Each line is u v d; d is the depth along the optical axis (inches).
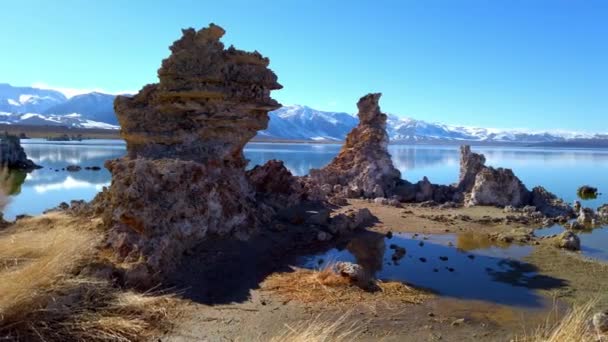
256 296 394.3
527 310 385.4
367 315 366.0
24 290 290.5
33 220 513.3
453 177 1635.1
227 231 536.7
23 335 283.0
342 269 436.1
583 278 469.7
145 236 431.5
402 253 551.8
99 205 525.3
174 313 350.3
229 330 331.9
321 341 261.9
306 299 389.7
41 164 1835.6
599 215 813.2
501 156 3260.3
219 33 585.6
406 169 1980.8
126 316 327.3
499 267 506.6
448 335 337.4
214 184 538.3
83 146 3184.1
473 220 764.6
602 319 313.3
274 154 2753.4
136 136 583.2
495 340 330.0
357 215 696.4
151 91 601.9
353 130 1087.6
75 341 290.7
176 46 589.3
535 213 815.7
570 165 2320.4
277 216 667.4
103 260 387.5
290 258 509.4
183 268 438.0
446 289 431.8
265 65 636.7
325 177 1010.7
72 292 322.0
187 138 585.6
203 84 571.8
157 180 472.1
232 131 606.9
